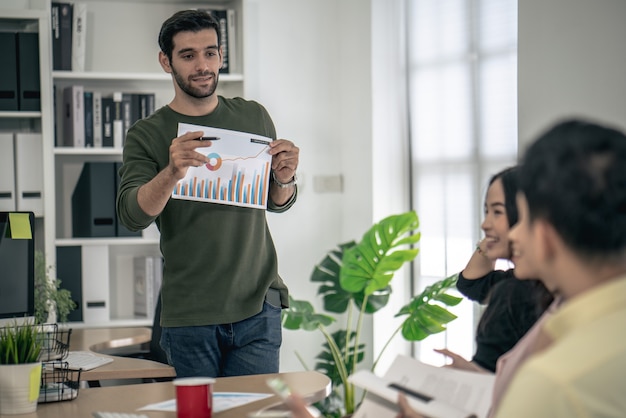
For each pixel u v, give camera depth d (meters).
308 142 5.00
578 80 3.25
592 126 1.01
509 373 1.40
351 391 4.44
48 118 4.23
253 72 4.91
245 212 2.61
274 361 2.64
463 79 4.38
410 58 4.73
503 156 4.16
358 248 4.15
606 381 0.93
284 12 4.96
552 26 3.35
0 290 2.78
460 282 2.38
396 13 4.77
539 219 1.01
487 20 4.24
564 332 1.01
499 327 2.00
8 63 4.20
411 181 4.77
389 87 4.79
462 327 4.34
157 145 2.66
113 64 4.68
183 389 1.75
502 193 1.93
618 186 0.97
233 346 2.58
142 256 4.68
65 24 4.39
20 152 4.19
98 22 4.65
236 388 2.12
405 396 1.47
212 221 2.56
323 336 4.98
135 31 4.70
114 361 2.88
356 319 4.90
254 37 4.91
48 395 2.01
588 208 0.97
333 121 5.03
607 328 0.96
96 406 1.96
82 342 3.54
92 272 4.37
